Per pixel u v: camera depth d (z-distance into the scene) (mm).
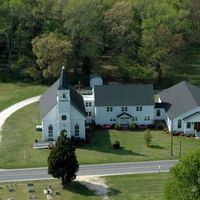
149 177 135875
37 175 136875
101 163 143875
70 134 159625
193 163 106562
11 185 131125
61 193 127188
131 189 129500
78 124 159375
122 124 171875
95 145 156750
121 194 126938
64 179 129625
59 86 155500
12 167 141250
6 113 178750
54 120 158000
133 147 155250
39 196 125438
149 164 143625
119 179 134750
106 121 172125
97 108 170500
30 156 148125
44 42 199250
